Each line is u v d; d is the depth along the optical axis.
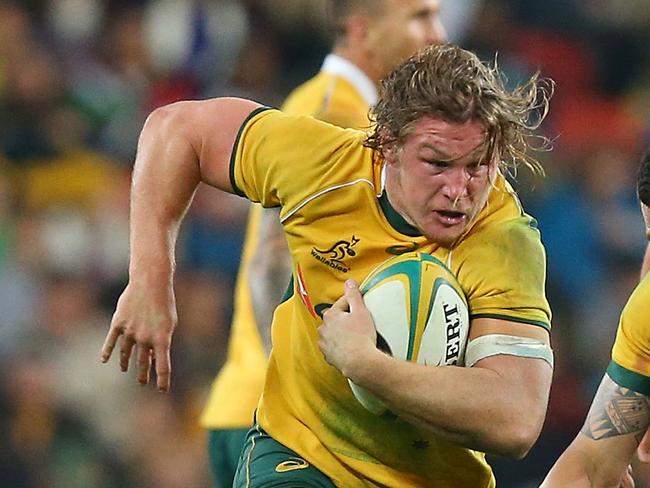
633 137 37.81
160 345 12.85
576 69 39.44
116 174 34.25
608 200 34.69
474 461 12.70
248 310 18.44
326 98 18.77
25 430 28.53
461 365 11.81
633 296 12.23
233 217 32.03
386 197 11.96
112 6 37.75
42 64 34.97
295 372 12.87
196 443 28.45
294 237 12.35
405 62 11.69
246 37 37.47
